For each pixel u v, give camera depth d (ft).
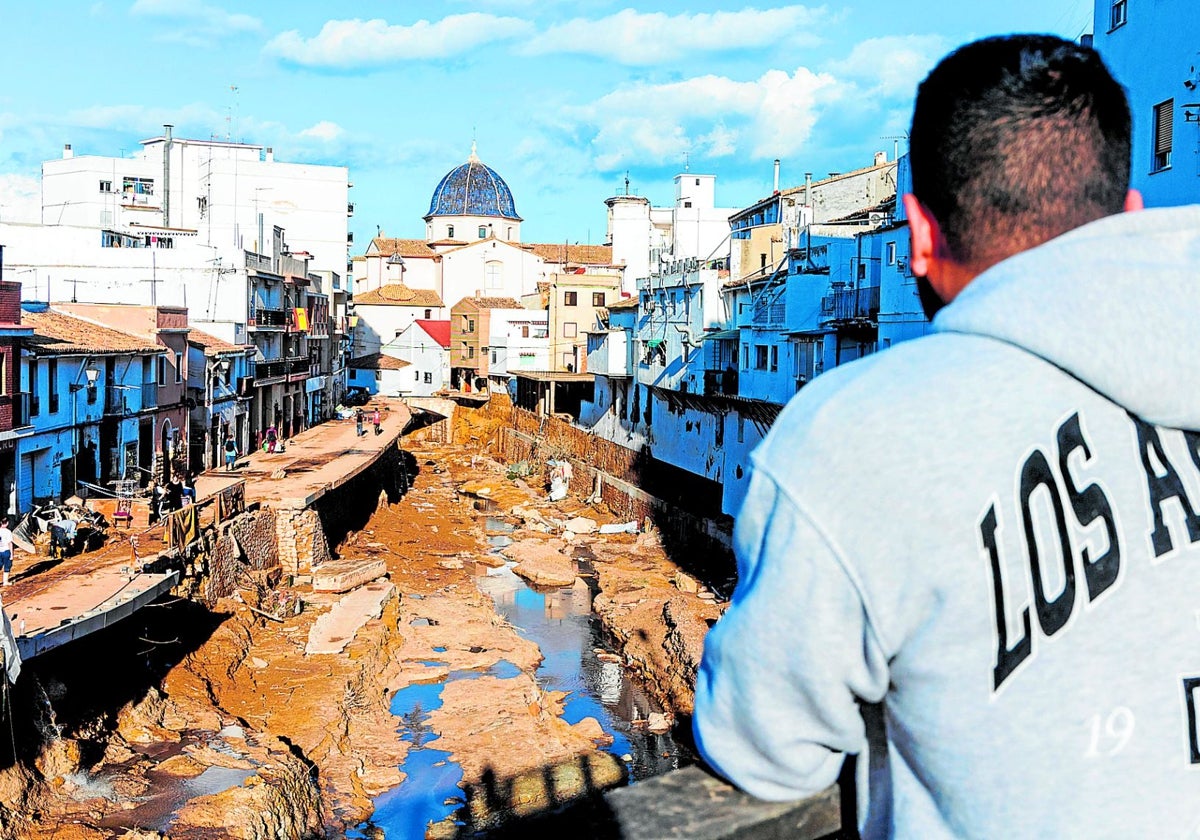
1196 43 80.02
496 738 110.01
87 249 226.38
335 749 103.71
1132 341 7.55
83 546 127.13
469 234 454.40
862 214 165.17
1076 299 7.80
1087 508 7.66
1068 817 7.34
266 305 252.83
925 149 9.06
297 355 279.90
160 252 226.17
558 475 258.57
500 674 131.54
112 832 75.82
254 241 269.64
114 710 96.02
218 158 324.19
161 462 179.22
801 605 7.78
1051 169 8.55
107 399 158.10
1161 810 7.34
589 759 106.32
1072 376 7.91
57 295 223.30
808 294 150.61
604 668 138.21
